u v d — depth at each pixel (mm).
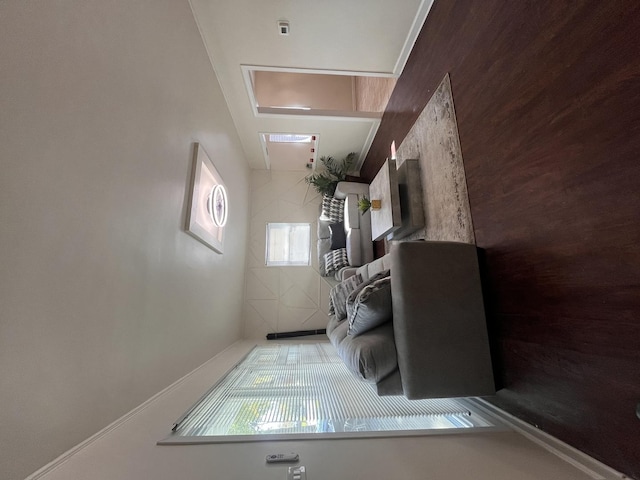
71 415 1030
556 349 1120
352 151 4762
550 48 1149
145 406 1505
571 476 907
